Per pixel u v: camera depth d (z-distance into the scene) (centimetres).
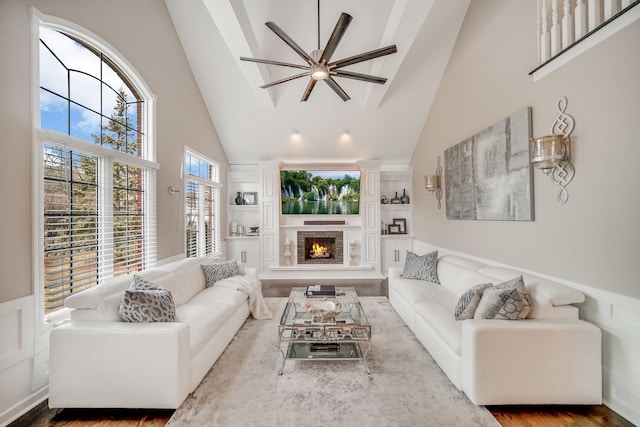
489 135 341
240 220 666
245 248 634
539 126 268
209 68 457
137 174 332
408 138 593
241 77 469
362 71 441
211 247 553
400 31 330
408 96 508
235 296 336
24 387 201
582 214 225
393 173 645
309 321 274
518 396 200
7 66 189
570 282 236
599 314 211
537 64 271
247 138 586
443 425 188
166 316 229
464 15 400
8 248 190
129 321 216
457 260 380
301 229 645
